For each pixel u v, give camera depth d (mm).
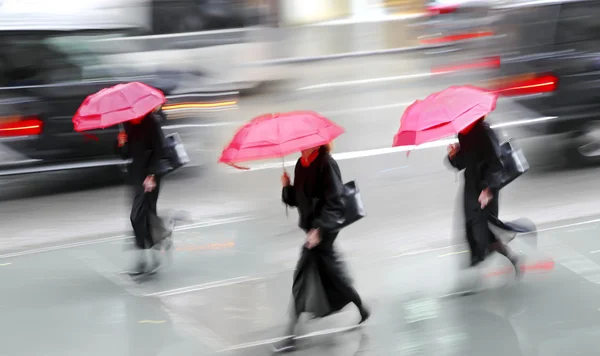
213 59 39000
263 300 16578
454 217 20891
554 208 20953
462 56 37250
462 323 15141
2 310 16500
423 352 14133
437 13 39125
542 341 14336
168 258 18766
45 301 16875
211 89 28500
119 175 24312
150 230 17422
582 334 14492
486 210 15789
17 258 19266
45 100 22859
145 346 14773
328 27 48000
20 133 22641
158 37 37406
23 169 22828
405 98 35031
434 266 17812
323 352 14328
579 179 23188
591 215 20266
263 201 22984
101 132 23672
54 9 32281
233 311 16125
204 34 39500
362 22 48531
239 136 12945
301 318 15656
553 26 23547
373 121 31453
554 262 17547
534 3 24031
